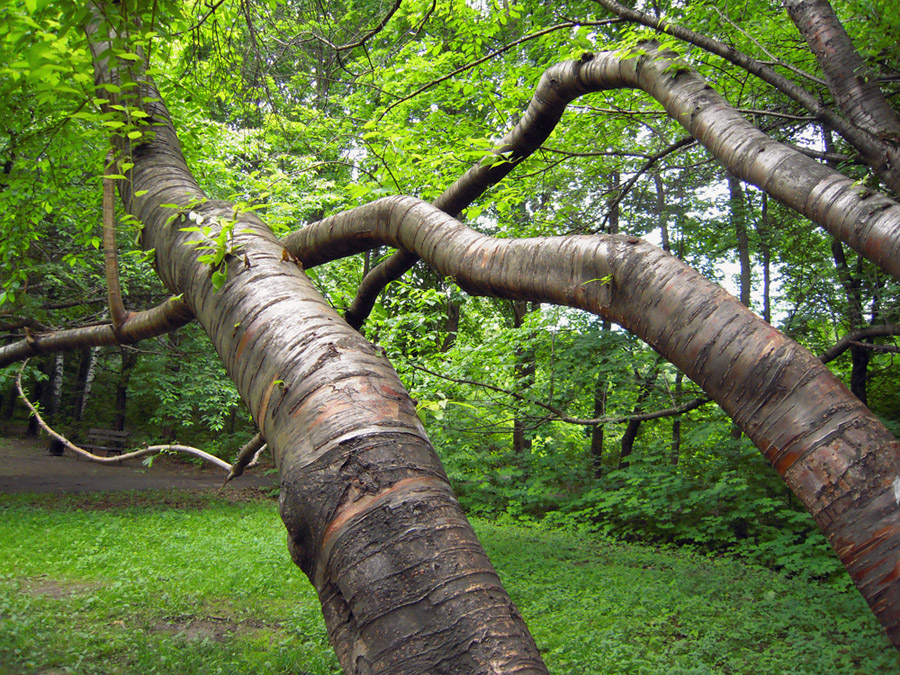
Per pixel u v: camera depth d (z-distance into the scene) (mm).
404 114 5254
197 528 10281
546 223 6688
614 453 14500
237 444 18891
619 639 5770
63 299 9383
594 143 6324
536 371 11273
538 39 5363
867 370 9875
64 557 7754
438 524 767
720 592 7266
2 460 15758
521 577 7934
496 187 4266
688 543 10477
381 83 5301
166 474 16297
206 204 1442
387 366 990
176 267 1400
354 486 799
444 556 740
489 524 11602
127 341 1935
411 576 725
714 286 917
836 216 1705
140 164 1692
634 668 5082
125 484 14211
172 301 1705
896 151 2928
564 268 1070
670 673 4980
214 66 3471
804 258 10055
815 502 728
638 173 5684
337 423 861
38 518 9648
